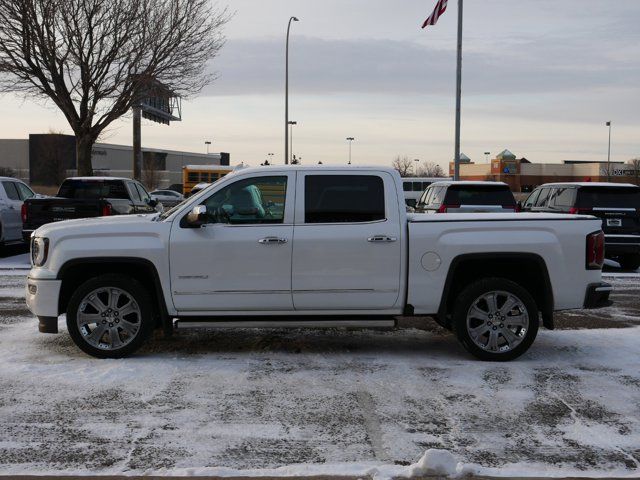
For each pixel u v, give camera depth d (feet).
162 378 19.30
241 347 23.07
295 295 21.06
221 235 20.89
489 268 22.13
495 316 21.12
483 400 17.65
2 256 51.67
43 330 21.45
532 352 22.59
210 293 21.02
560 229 21.11
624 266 47.34
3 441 14.76
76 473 13.11
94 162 297.74
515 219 21.16
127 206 48.70
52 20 63.46
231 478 12.91
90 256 20.90
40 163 250.98
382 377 19.56
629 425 16.01
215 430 15.47
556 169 234.38
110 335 21.12
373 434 15.30
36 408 16.81
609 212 44.14
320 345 23.48
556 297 21.20
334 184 21.27
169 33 68.44
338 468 13.34
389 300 21.18
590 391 18.48
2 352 22.04
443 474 13.01
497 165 233.14
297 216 21.08
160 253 20.88
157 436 15.10
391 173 21.35
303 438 15.05
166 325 21.30
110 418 16.17
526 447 14.66
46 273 21.09
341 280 21.01
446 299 21.22
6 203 49.37
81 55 65.72
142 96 70.69
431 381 19.21
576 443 14.90
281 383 18.94
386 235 20.90
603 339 24.70
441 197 48.73
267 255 20.89
